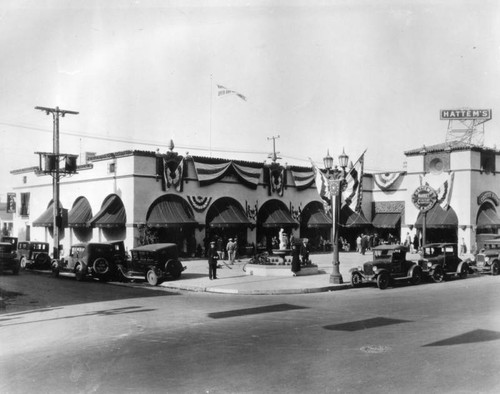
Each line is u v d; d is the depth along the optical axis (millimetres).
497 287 22188
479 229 42531
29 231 50250
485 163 43750
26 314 15570
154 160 37844
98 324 13562
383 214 51719
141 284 24781
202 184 40281
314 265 27281
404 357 9570
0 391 8117
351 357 9633
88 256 25938
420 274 23719
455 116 47125
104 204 39094
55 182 33688
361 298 18766
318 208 49250
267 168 45281
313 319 14023
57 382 8484
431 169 44281
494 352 9891
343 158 22891
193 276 26500
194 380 8367
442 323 13102
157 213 37281
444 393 7516
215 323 13500
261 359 9586
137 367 9227
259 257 28203
